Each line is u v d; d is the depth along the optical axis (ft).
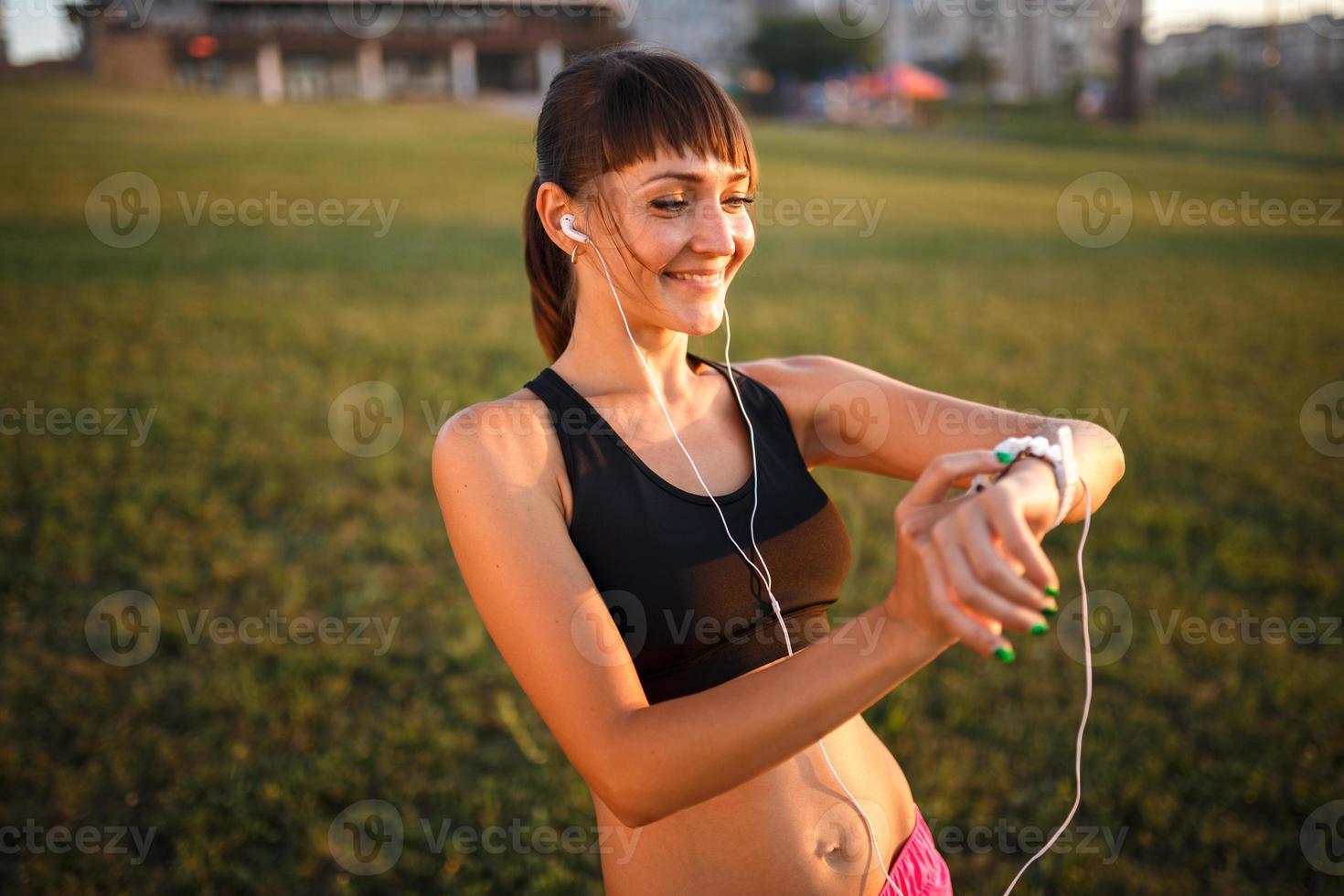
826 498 5.08
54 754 10.98
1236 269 43.86
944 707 11.97
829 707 3.15
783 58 185.88
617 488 4.44
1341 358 29.17
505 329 30.48
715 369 5.16
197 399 22.99
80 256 38.73
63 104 100.78
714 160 4.29
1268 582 15.26
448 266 40.09
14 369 24.71
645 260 4.33
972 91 204.64
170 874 9.31
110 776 10.64
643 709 3.52
